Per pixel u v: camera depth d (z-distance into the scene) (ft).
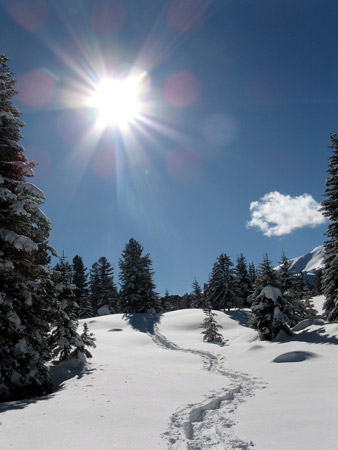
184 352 77.36
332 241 82.94
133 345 95.09
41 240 47.60
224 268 176.24
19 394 39.68
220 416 25.09
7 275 41.11
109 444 18.33
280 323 79.92
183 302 309.01
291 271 111.75
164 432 20.53
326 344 59.00
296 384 35.12
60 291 61.82
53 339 59.31
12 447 17.80
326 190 81.10
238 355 63.41
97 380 42.01
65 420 23.35
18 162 45.42
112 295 225.97
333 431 19.24
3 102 45.73
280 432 20.10
